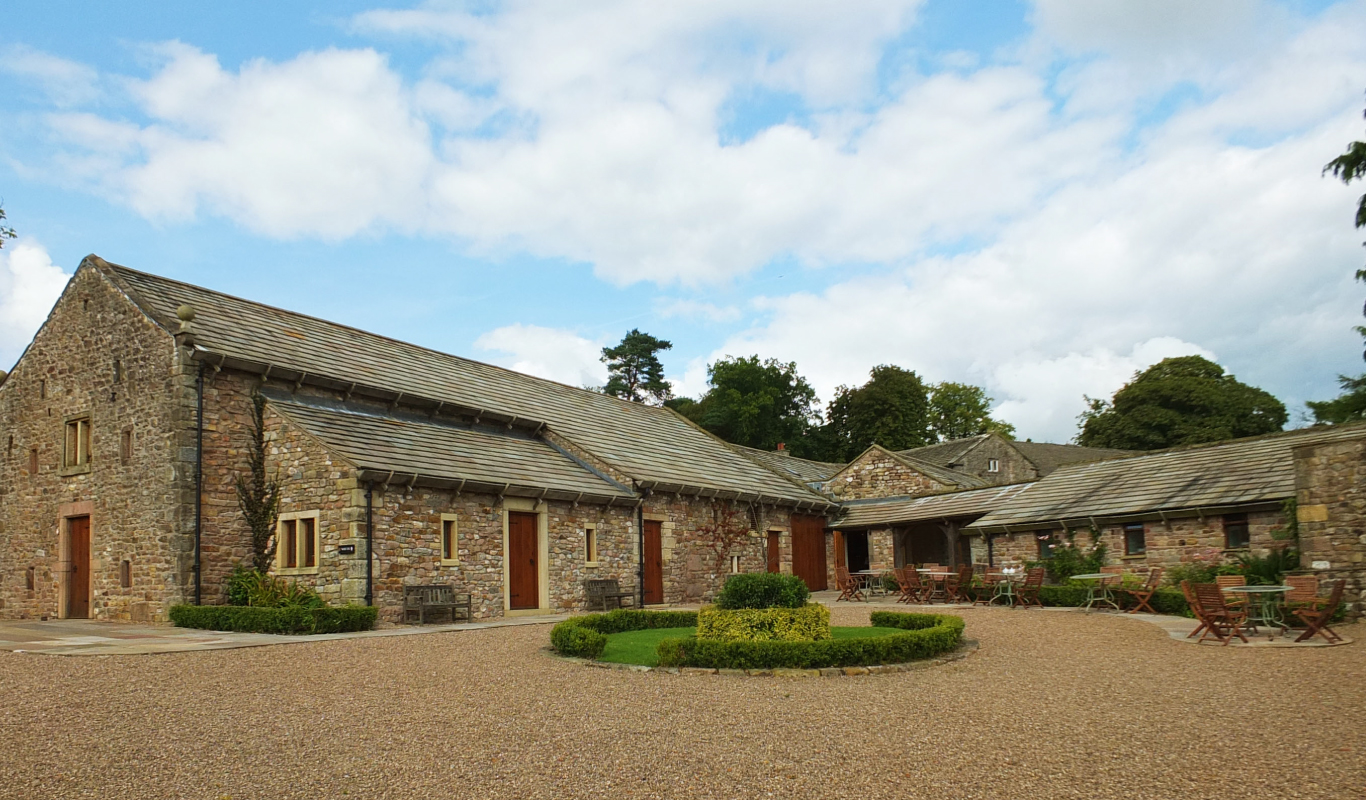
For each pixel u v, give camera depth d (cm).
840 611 2027
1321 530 1642
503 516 1920
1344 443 1616
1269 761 671
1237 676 1045
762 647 1100
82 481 1844
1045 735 761
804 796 598
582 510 2134
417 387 2189
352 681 1005
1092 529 2194
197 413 1692
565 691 963
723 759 686
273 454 1752
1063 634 1480
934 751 709
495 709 864
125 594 1725
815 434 5944
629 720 820
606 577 2181
